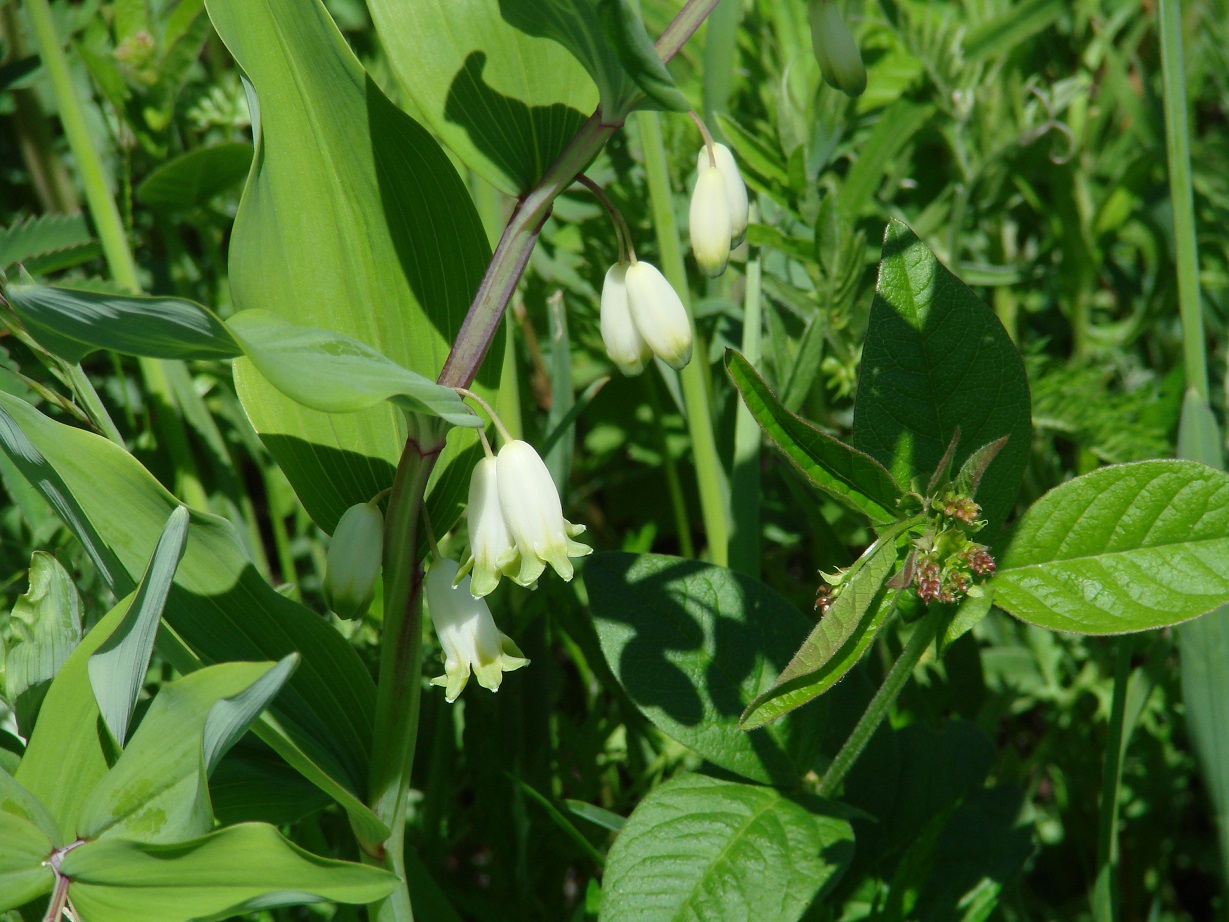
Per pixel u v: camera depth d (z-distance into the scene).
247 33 0.28
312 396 0.24
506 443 0.27
